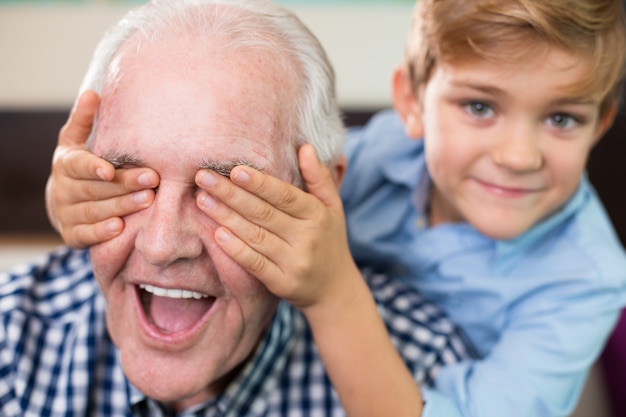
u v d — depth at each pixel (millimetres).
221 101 737
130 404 956
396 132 1331
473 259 1198
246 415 974
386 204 1296
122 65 762
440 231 1226
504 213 1048
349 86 1989
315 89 814
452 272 1205
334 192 826
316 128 825
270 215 751
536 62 942
